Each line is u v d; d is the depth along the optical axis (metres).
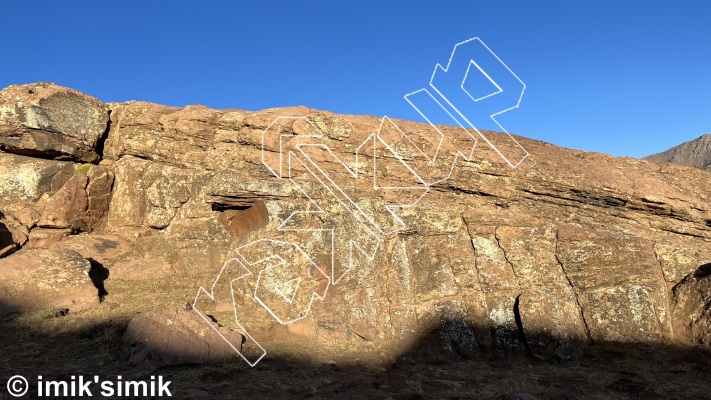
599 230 12.67
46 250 11.46
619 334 11.23
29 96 15.51
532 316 10.75
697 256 12.56
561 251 12.18
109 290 11.66
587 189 13.44
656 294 11.62
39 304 10.05
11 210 14.80
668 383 8.80
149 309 10.20
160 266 13.23
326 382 7.98
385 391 7.86
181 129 15.64
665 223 13.64
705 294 11.22
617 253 12.05
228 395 7.07
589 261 12.03
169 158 15.69
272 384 7.68
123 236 14.81
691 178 14.70
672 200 13.59
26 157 15.53
